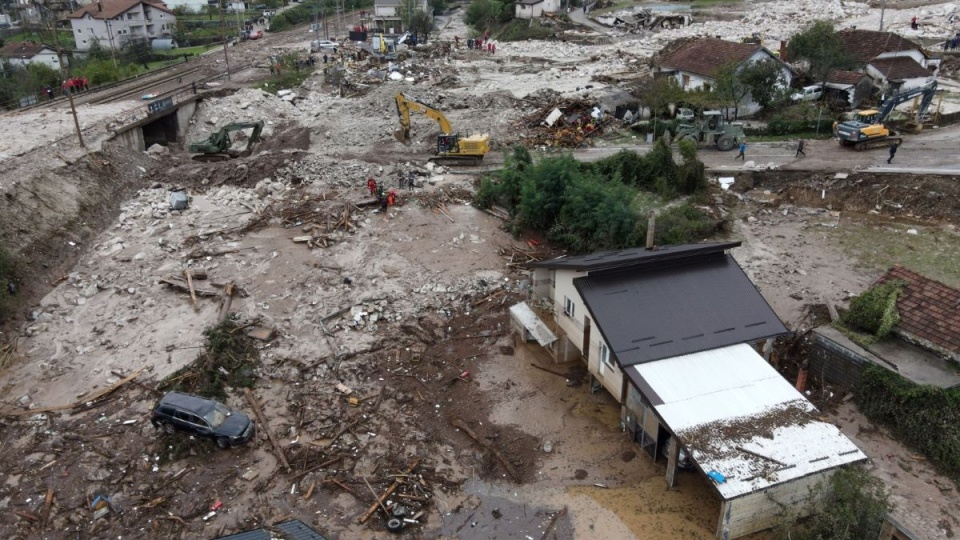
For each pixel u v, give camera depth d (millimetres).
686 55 63281
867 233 39062
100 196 43469
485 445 24750
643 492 22516
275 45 105062
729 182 44875
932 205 39656
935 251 36469
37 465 23625
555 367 29094
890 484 22297
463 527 21453
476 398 27297
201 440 24328
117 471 23328
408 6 126812
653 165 44688
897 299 27141
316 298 33562
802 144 48688
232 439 23984
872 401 25047
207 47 110438
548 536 21062
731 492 18859
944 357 25078
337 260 37250
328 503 22250
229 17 139000
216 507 21953
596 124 57406
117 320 31859
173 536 20906
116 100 62469
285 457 24031
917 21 83812
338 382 27984
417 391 27625
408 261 37312
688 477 22984
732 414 21391
